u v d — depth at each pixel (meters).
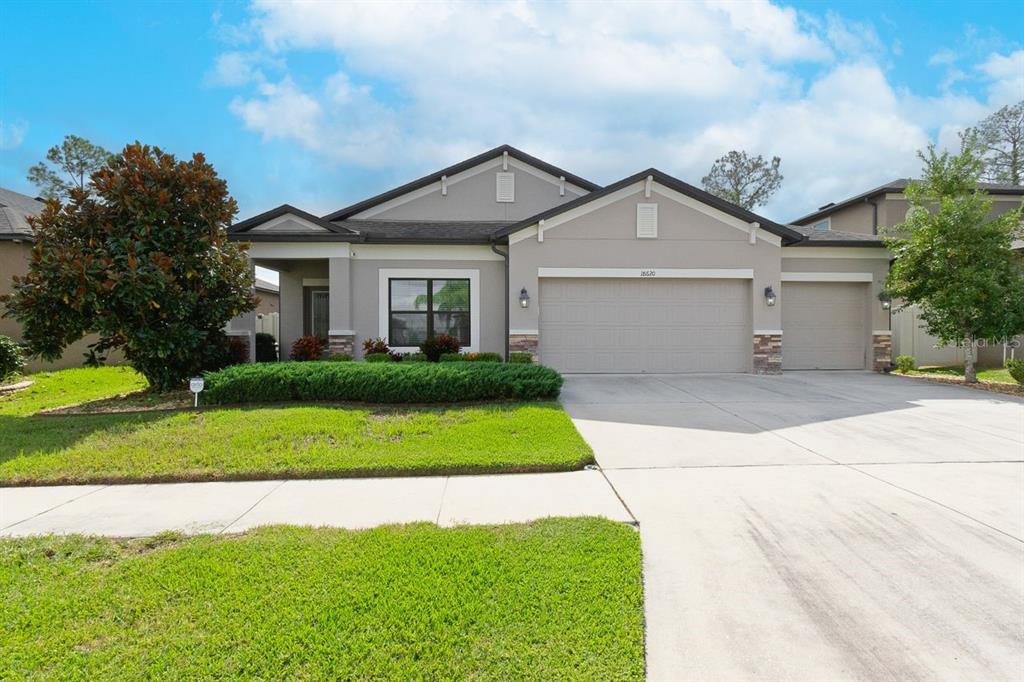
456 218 17.14
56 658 2.79
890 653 2.88
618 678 2.62
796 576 3.69
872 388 11.72
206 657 2.77
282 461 6.28
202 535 4.38
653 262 13.88
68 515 4.90
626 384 12.23
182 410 8.87
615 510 4.90
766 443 7.22
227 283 11.04
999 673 2.71
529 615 3.13
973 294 11.92
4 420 8.29
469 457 6.31
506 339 14.43
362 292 14.30
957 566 3.80
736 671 2.75
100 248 9.61
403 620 3.07
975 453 6.71
